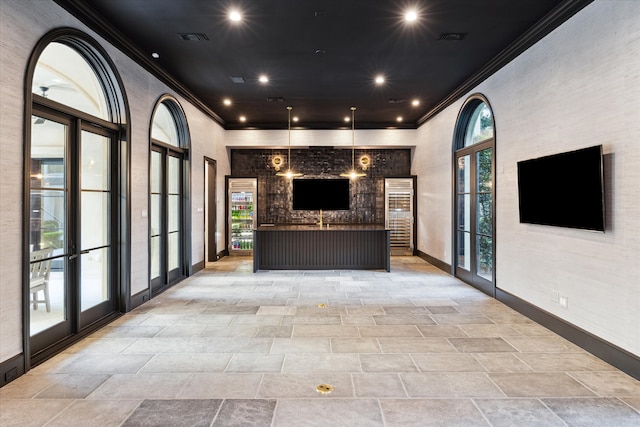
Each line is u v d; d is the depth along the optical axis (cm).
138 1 335
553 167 351
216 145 798
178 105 572
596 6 302
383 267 712
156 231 539
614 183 285
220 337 350
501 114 464
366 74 532
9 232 262
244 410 228
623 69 275
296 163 934
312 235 707
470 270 576
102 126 394
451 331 367
